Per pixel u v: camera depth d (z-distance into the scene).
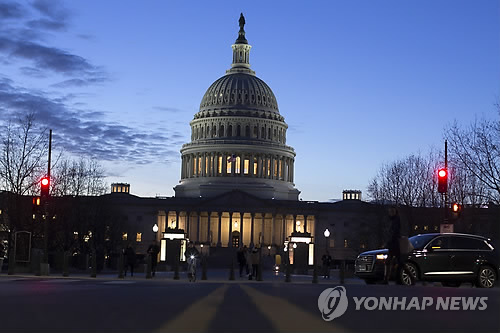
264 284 40.44
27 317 16.89
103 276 62.38
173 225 198.38
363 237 131.00
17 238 62.78
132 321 16.34
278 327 15.55
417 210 98.12
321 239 197.62
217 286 35.19
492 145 68.19
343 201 199.50
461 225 84.19
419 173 106.06
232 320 16.88
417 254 36.00
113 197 197.12
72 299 22.78
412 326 16.02
